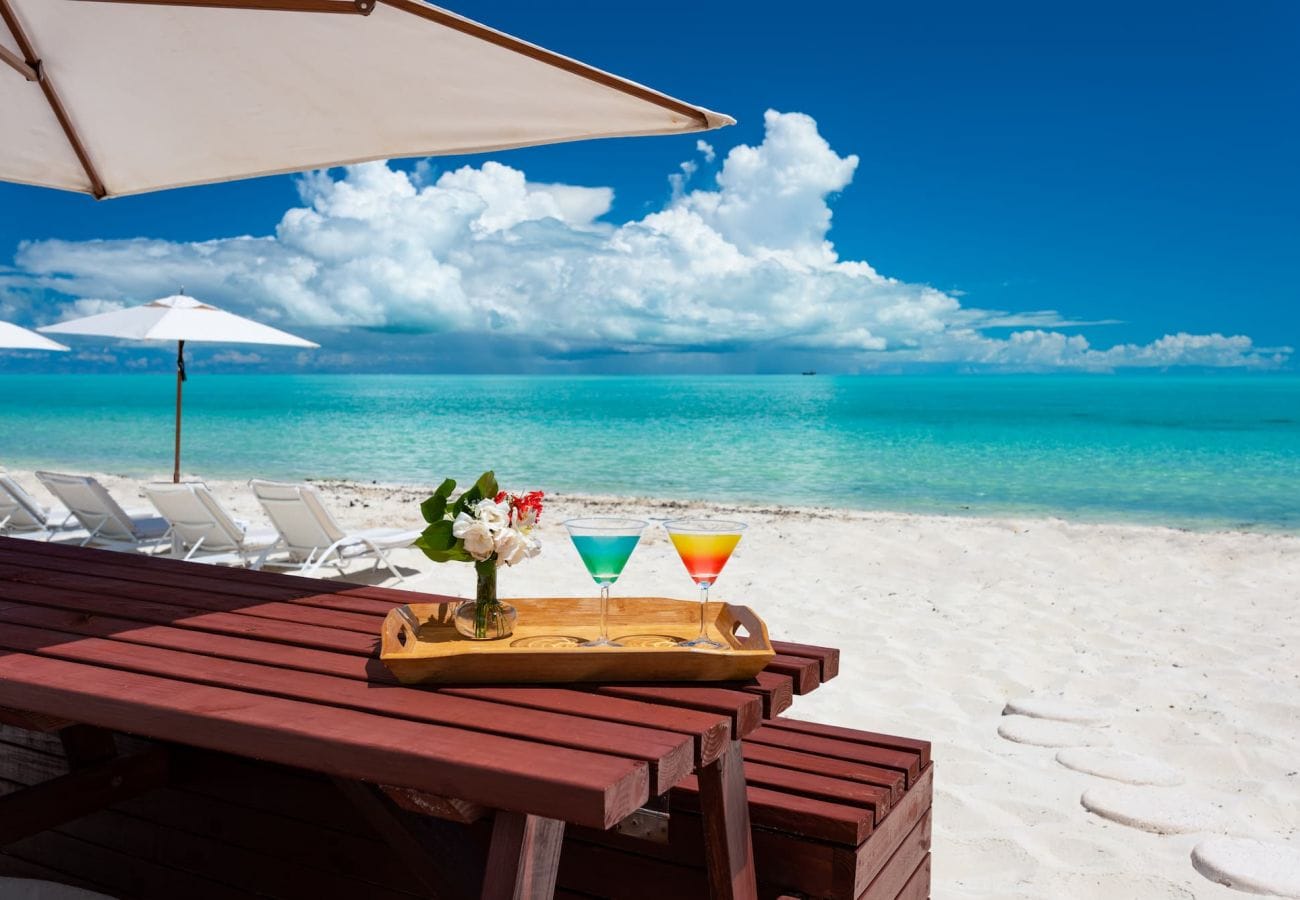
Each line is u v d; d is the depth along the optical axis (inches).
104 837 96.6
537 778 46.1
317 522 241.4
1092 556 301.9
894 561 296.5
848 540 331.0
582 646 63.1
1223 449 931.3
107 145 101.3
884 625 217.5
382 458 810.8
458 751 49.7
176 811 92.3
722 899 63.4
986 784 128.7
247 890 89.2
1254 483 646.5
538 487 607.8
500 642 68.6
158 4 73.5
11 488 275.3
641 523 65.1
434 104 87.7
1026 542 325.1
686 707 58.3
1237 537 336.2
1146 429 1246.3
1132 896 100.7
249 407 1827.0
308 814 86.2
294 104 92.2
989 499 560.7
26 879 91.6
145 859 94.4
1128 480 665.6
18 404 1950.1
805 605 238.2
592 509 464.1
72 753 89.3
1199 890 101.4
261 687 59.7
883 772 77.0
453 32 73.9
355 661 66.1
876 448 930.1
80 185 109.0
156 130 98.8
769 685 62.6
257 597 86.2
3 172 105.8
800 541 331.0
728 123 80.7
